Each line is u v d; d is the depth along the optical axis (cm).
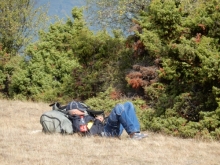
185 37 3381
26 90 6544
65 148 2202
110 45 5600
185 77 3297
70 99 5806
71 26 6731
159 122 3269
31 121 3472
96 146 2281
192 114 3216
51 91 6116
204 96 3200
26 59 6800
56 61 6412
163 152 2244
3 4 9006
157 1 4028
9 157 1961
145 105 4147
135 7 6944
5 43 9156
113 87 4875
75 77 5725
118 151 2186
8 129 2761
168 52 3231
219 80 2977
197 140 2842
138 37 4453
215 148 2489
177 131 3100
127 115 2506
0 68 7588
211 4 3281
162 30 4038
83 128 2533
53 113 2578
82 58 5747
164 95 3588
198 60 3100
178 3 4116
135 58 4825
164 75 3559
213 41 3109
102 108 4381
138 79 4231
